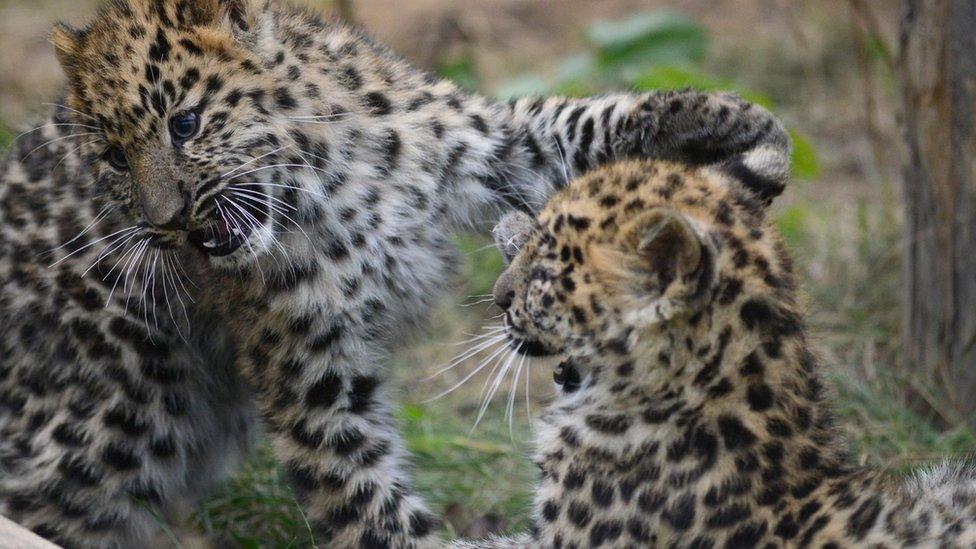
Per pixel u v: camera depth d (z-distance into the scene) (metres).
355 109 10.81
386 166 10.87
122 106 10.26
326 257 10.63
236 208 10.38
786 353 8.94
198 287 11.16
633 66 19.39
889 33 20.41
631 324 8.76
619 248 8.73
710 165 10.05
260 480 12.49
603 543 9.13
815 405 9.19
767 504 8.75
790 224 15.86
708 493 8.82
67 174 11.23
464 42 20.88
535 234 9.32
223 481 12.23
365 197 10.76
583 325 8.98
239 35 10.45
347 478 10.73
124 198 10.65
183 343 11.33
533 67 20.75
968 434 12.27
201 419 11.70
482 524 11.99
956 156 12.20
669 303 8.53
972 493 9.73
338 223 10.66
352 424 10.77
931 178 12.48
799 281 9.47
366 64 11.11
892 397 13.14
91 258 11.04
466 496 12.42
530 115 11.70
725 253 8.72
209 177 10.32
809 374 9.20
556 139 11.59
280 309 10.62
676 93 11.20
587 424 9.35
